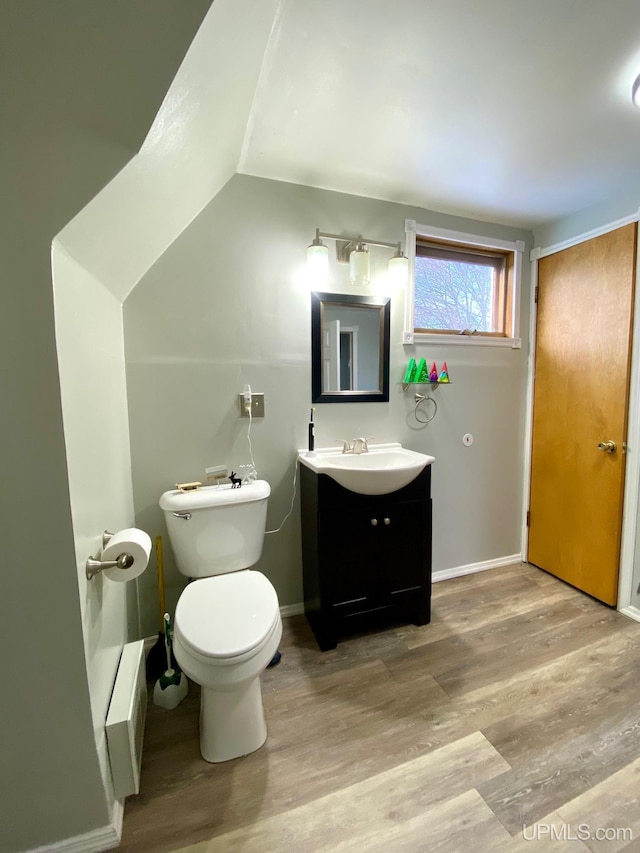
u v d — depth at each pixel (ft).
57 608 3.00
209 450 5.96
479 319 7.86
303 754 4.14
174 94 2.69
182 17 2.38
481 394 7.86
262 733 4.27
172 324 5.61
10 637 2.93
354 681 5.17
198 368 5.80
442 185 6.16
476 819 3.47
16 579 2.90
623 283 6.40
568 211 7.13
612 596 6.78
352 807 3.59
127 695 3.73
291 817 3.52
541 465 8.07
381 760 4.06
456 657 5.60
